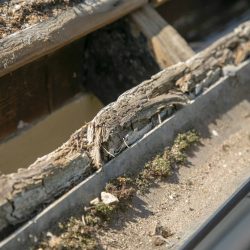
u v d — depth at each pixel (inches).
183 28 60.0
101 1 49.7
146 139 45.6
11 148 49.5
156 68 51.7
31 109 50.6
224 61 50.6
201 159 47.1
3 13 46.9
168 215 43.9
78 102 53.6
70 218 41.6
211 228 40.6
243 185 42.8
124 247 41.9
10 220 40.0
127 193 43.5
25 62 46.6
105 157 43.7
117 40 52.1
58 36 47.6
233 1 63.9
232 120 49.9
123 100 45.5
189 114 48.0
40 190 40.8
